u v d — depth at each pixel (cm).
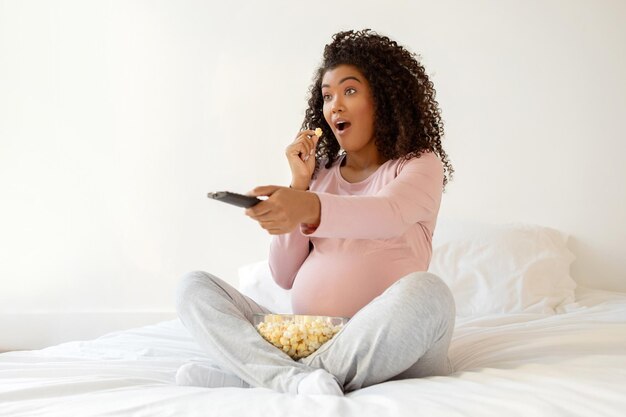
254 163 296
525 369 123
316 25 296
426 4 291
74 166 298
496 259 241
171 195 296
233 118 297
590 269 279
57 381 130
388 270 147
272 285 241
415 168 154
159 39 301
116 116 299
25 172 298
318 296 148
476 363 145
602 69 281
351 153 170
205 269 294
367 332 122
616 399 100
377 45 167
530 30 285
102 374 142
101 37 301
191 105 298
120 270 295
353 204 134
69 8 302
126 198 297
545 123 283
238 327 134
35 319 286
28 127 299
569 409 97
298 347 130
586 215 280
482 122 287
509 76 286
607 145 279
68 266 295
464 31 289
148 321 285
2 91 300
